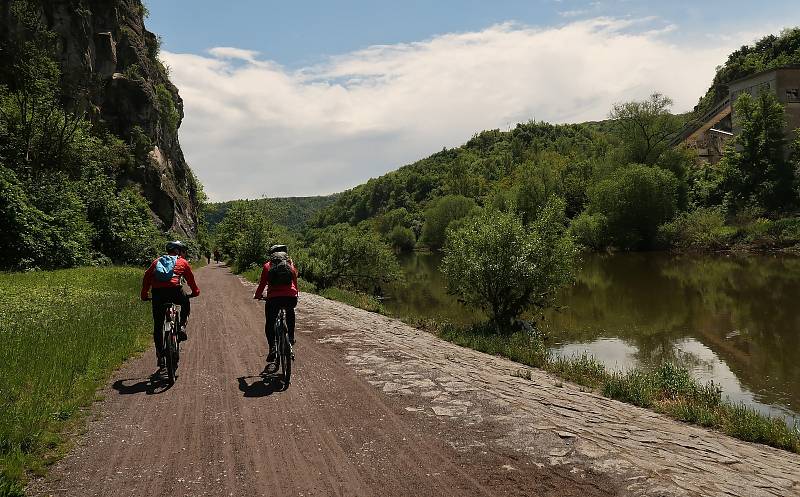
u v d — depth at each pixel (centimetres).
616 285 2952
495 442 500
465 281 1630
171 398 650
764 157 5303
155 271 721
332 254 2978
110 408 611
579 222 5453
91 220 3039
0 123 2972
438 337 1318
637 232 5184
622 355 1435
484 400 635
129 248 3186
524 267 1533
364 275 3014
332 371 785
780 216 4859
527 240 1581
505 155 14488
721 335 1659
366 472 439
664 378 940
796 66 6053
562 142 13600
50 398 606
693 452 507
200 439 515
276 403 629
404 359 868
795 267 3272
